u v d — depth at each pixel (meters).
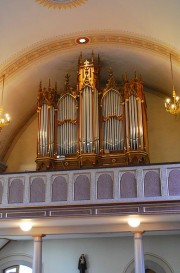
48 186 11.67
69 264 14.08
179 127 14.87
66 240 14.36
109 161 12.99
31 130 16.11
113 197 11.12
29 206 11.53
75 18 12.32
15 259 14.56
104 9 11.81
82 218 11.20
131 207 10.91
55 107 14.02
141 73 14.86
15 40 12.72
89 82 13.84
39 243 12.30
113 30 12.82
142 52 13.38
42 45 13.41
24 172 12.02
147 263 13.66
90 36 13.23
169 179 11.00
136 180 11.17
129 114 13.34
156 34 12.09
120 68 14.85
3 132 15.34
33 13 11.85
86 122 13.34
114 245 14.02
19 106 15.37
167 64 13.13
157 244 13.77
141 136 13.00
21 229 12.49
